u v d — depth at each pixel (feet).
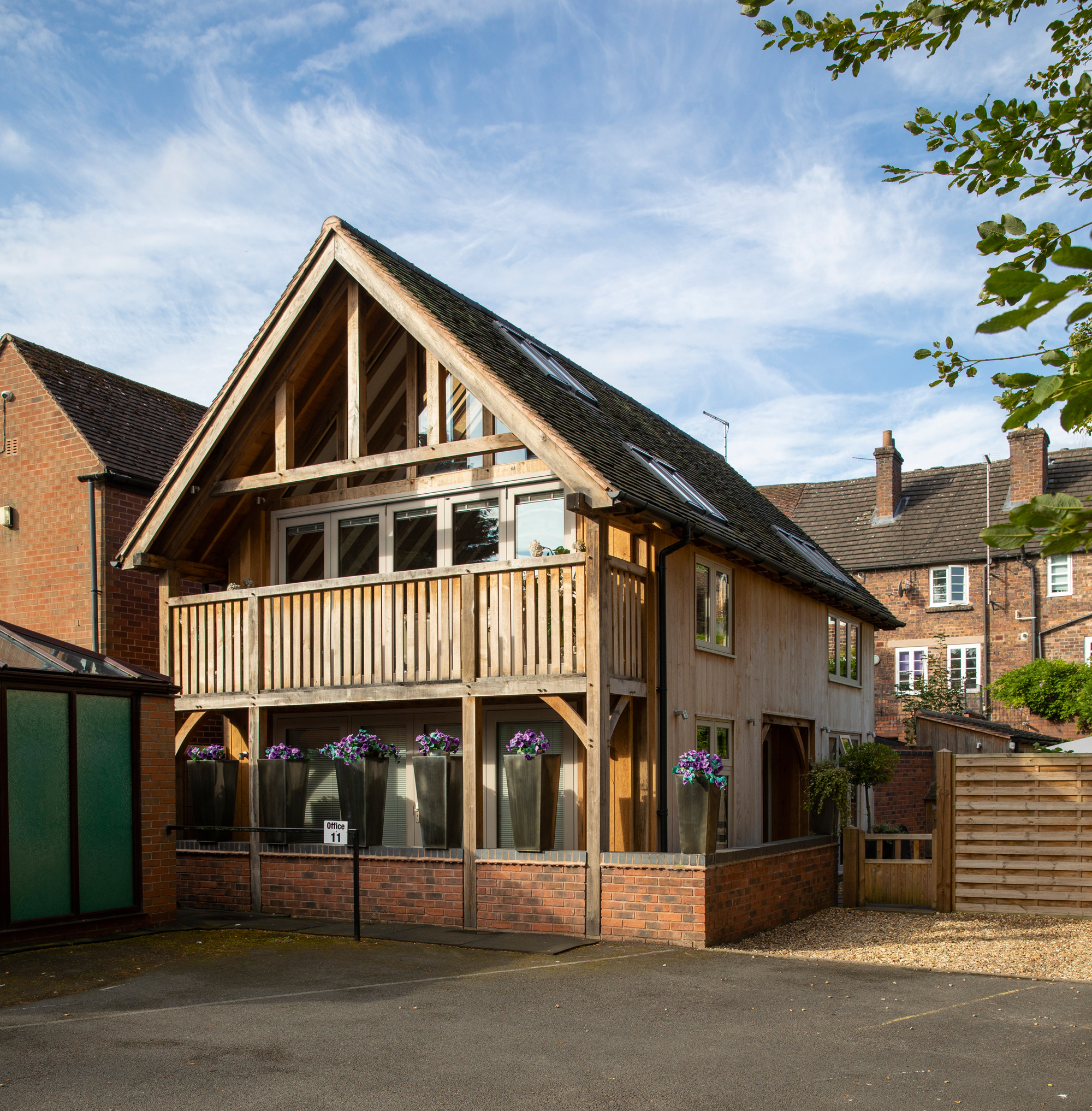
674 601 42.70
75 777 35.09
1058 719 95.91
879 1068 21.47
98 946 33.47
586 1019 25.07
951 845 46.52
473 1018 25.03
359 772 40.96
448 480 45.39
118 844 36.65
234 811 46.60
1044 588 102.47
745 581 51.62
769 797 58.90
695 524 41.42
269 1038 23.02
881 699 109.40
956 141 16.29
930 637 107.65
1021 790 45.73
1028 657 102.06
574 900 36.29
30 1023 24.21
